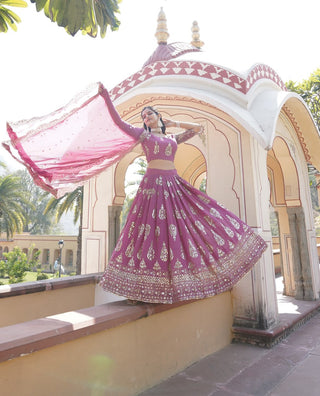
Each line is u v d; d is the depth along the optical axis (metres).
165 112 4.39
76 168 2.51
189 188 2.64
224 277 2.42
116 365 2.06
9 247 26.58
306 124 5.02
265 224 3.67
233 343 3.33
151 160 2.56
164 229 2.34
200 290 2.27
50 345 1.67
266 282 3.47
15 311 3.05
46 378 1.67
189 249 2.34
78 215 15.58
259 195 3.63
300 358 2.90
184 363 2.65
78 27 2.51
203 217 2.56
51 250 23.94
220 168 3.82
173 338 2.58
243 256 2.57
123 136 2.43
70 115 2.01
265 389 2.31
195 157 6.61
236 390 2.29
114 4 2.75
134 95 4.09
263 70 4.18
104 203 4.74
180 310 2.70
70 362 1.80
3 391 1.49
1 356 1.46
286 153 4.96
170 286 2.21
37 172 2.30
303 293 4.95
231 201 3.67
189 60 3.97
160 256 2.27
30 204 21.56
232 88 3.73
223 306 3.34
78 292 3.77
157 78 4.00
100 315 2.03
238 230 2.64
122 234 2.47
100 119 2.20
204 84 3.87
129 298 2.25
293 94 4.14
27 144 2.06
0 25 2.56
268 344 3.17
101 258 4.58
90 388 1.89
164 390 2.26
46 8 2.45
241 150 3.70
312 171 7.78
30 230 40.25
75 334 1.79
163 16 5.25
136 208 2.47
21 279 17.81
